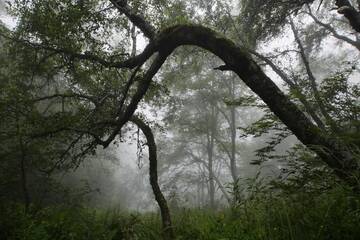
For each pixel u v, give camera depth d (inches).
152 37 276.2
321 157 175.3
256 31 453.4
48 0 292.8
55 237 212.2
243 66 214.5
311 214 122.3
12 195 430.0
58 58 348.8
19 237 201.0
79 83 358.6
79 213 287.1
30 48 336.8
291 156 192.9
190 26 231.0
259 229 131.5
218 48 220.8
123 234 263.9
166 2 349.7
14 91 329.4
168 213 279.4
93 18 293.9
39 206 310.0
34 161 394.9
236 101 244.2
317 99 236.7
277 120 213.5
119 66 289.3
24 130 334.3
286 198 150.4
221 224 171.2
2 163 389.7
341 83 243.9
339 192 125.2
